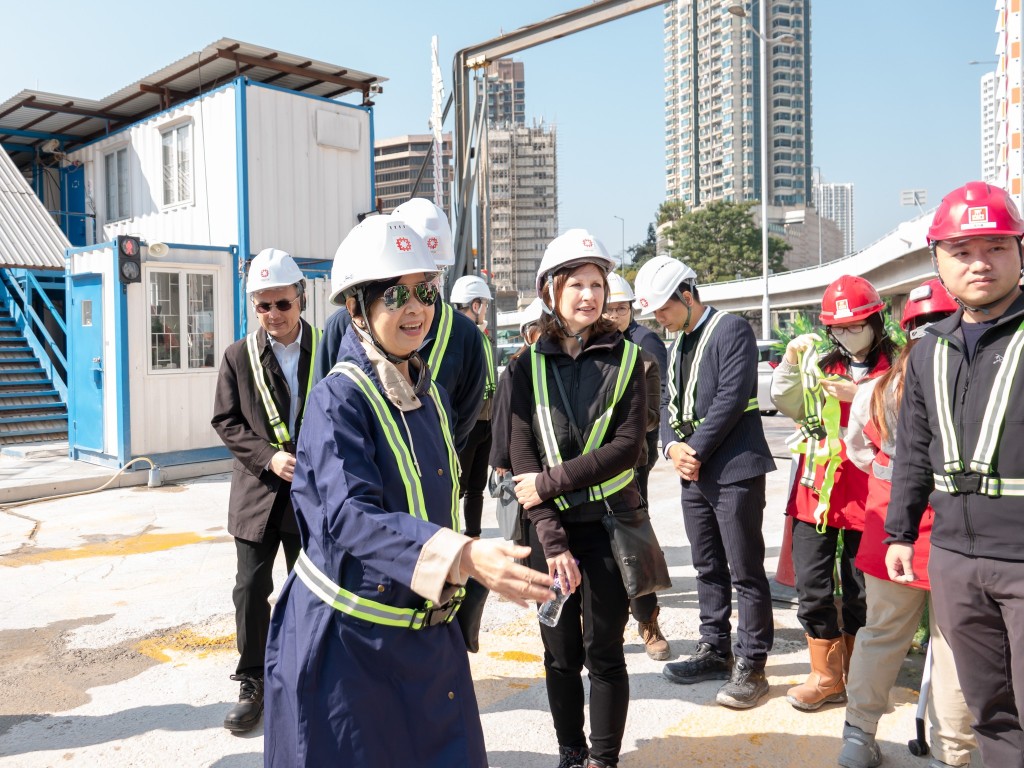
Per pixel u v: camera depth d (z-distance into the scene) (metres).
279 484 3.46
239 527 3.50
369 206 13.38
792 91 193.50
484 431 5.70
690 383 3.79
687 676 3.85
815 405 3.56
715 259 95.38
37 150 15.98
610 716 2.81
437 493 2.03
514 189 163.38
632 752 3.23
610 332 2.91
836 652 3.55
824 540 3.53
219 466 10.19
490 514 7.39
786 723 3.44
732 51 189.12
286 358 3.64
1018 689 2.24
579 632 2.90
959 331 2.38
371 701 1.88
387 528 1.77
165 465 9.72
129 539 6.91
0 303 13.80
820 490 3.48
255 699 3.53
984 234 2.20
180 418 9.91
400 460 1.96
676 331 3.92
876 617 3.04
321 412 1.92
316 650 1.88
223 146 12.10
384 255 1.95
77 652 4.45
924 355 2.45
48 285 13.62
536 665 4.12
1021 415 2.20
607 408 2.80
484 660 4.20
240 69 12.89
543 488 2.72
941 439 2.36
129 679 4.09
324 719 1.87
